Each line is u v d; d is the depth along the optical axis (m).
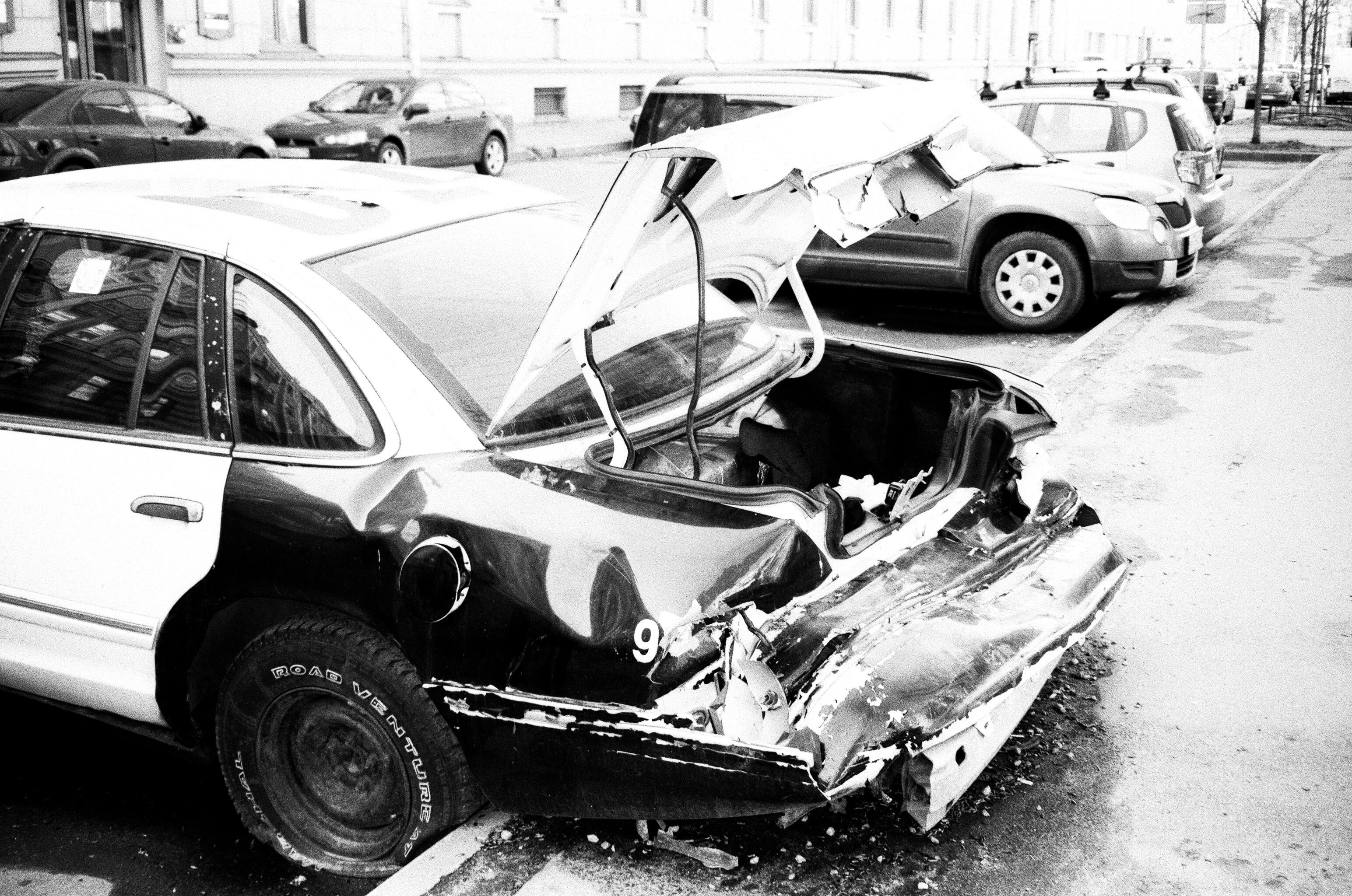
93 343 3.36
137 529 3.17
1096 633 4.20
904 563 3.12
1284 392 6.80
